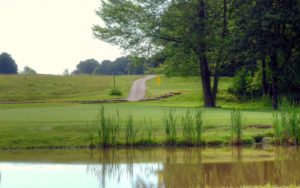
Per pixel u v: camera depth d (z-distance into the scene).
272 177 22.91
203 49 59.75
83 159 28.47
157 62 64.19
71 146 32.53
